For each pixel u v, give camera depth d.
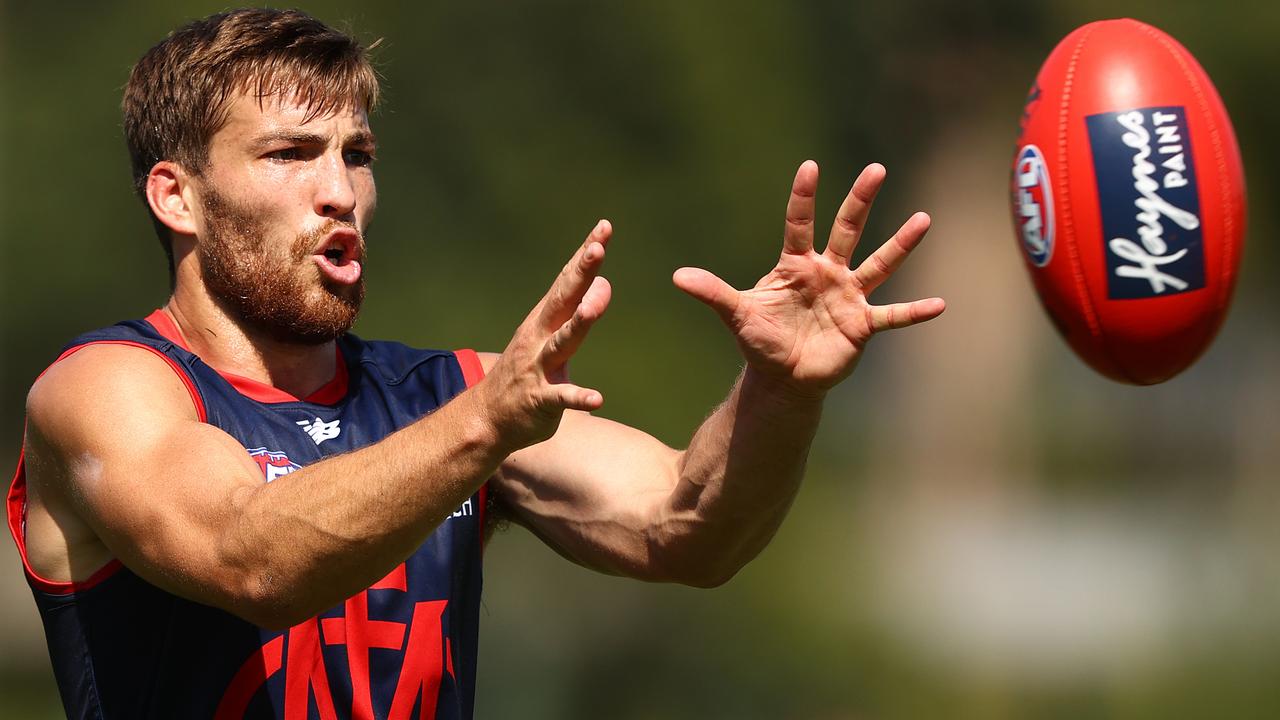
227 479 9.20
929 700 45.59
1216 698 42.31
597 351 57.66
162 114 10.89
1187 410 99.81
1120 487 87.19
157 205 10.95
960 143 78.69
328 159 10.87
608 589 47.69
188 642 10.04
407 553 8.96
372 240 59.16
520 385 8.72
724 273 63.09
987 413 80.94
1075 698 44.09
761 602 49.41
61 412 9.83
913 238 9.66
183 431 9.59
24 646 48.38
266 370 11.00
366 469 8.84
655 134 63.56
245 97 10.65
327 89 10.82
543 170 60.94
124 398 9.79
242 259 10.72
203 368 10.58
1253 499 89.69
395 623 10.45
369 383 11.27
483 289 58.84
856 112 73.50
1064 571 67.69
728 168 63.06
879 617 53.16
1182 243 10.05
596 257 8.58
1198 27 72.31
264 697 10.02
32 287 57.56
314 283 10.80
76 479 9.70
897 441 81.94
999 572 65.75
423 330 57.12
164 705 10.05
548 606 47.22
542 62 62.41
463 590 10.89
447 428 8.82
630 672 46.31
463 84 61.22
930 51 75.50
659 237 61.78
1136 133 10.14
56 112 57.75
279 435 10.65
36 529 10.30
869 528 64.31
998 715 43.50
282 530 8.80
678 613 48.03
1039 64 76.69
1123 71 10.33
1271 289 93.00
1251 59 71.94
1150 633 52.19
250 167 10.69
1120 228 10.13
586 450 11.49
